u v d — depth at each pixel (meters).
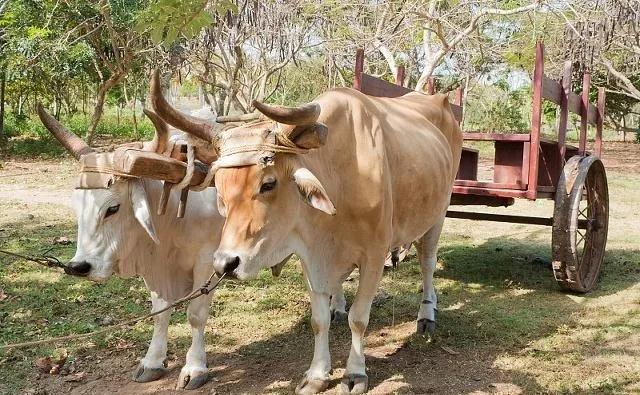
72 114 27.50
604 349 4.61
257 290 5.94
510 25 14.95
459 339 4.82
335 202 3.64
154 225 3.79
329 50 15.09
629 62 18.20
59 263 3.51
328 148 3.59
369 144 3.72
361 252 3.84
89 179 3.53
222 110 22.47
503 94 30.14
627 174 17.34
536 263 7.13
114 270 3.72
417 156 4.25
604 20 10.59
